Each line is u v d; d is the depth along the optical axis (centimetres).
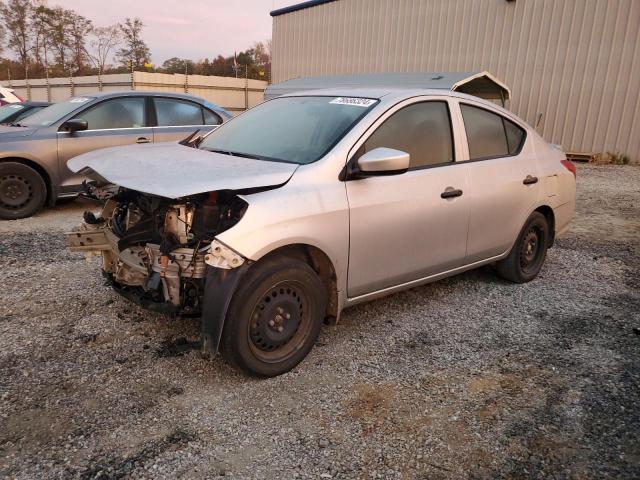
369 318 422
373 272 369
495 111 473
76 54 5438
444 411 300
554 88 1541
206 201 320
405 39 1845
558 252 632
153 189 290
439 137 414
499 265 503
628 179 1204
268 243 303
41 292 448
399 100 391
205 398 306
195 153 380
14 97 1623
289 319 330
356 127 362
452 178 411
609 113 1463
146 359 346
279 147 375
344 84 1479
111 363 339
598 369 350
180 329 386
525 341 389
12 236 620
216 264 294
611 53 1436
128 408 293
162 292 326
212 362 345
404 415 295
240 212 311
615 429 287
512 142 488
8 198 700
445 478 248
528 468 256
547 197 503
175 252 315
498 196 448
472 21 1673
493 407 305
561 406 307
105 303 427
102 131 760
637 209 889
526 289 499
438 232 403
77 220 707
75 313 409
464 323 418
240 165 338
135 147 413
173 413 290
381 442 272
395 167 329
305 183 330
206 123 862
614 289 506
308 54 2169
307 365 347
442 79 1292
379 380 331
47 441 263
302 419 289
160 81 2406
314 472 249
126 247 329
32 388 308
